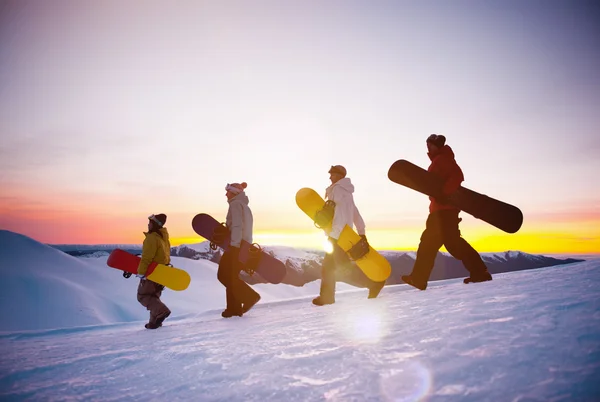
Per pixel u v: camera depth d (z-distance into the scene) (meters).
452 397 1.36
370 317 2.94
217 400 1.70
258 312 5.32
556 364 1.44
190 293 33.78
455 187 4.31
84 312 27.73
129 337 4.04
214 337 3.21
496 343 1.73
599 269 3.14
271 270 5.12
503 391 1.33
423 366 1.66
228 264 5.02
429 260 4.48
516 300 2.40
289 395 1.63
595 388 1.24
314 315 3.75
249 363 2.16
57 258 35.34
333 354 2.04
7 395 2.10
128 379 2.23
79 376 2.40
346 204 4.81
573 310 1.94
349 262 5.01
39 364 2.79
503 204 4.34
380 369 1.72
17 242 35.28
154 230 5.27
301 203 5.02
